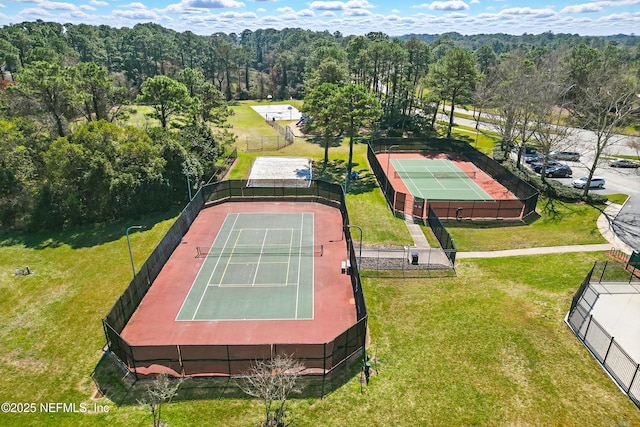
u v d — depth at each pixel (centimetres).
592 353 2628
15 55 9912
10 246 4228
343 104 6134
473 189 5766
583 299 3130
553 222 4625
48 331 3009
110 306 3288
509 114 6372
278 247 4194
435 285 3484
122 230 4569
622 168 6488
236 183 5338
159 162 4991
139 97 6025
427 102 8725
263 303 3316
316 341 2908
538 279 3475
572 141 7094
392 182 6053
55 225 4547
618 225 4438
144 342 2886
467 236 4381
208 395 2422
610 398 2308
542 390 2395
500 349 2717
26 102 5512
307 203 5325
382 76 11075
